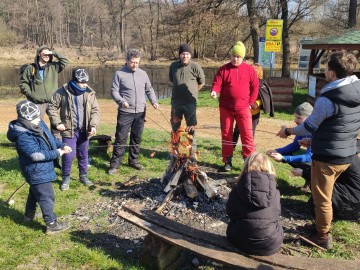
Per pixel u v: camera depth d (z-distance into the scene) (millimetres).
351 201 4609
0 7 67500
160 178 5887
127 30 65000
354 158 4566
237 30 23672
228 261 3281
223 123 6430
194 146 5629
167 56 49281
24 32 67062
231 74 6105
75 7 69250
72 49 61875
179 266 3914
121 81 6219
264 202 3318
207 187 5133
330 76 3676
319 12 27188
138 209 4016
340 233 4504
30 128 4074
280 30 15023
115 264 3816
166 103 16109
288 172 6684
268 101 6840
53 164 4402
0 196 5363
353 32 14516
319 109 3625
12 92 21219
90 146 7797
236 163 7074
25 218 4621
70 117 5504
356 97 3564
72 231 4484
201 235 3623
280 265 3250
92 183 5930
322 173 3871
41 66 7000
